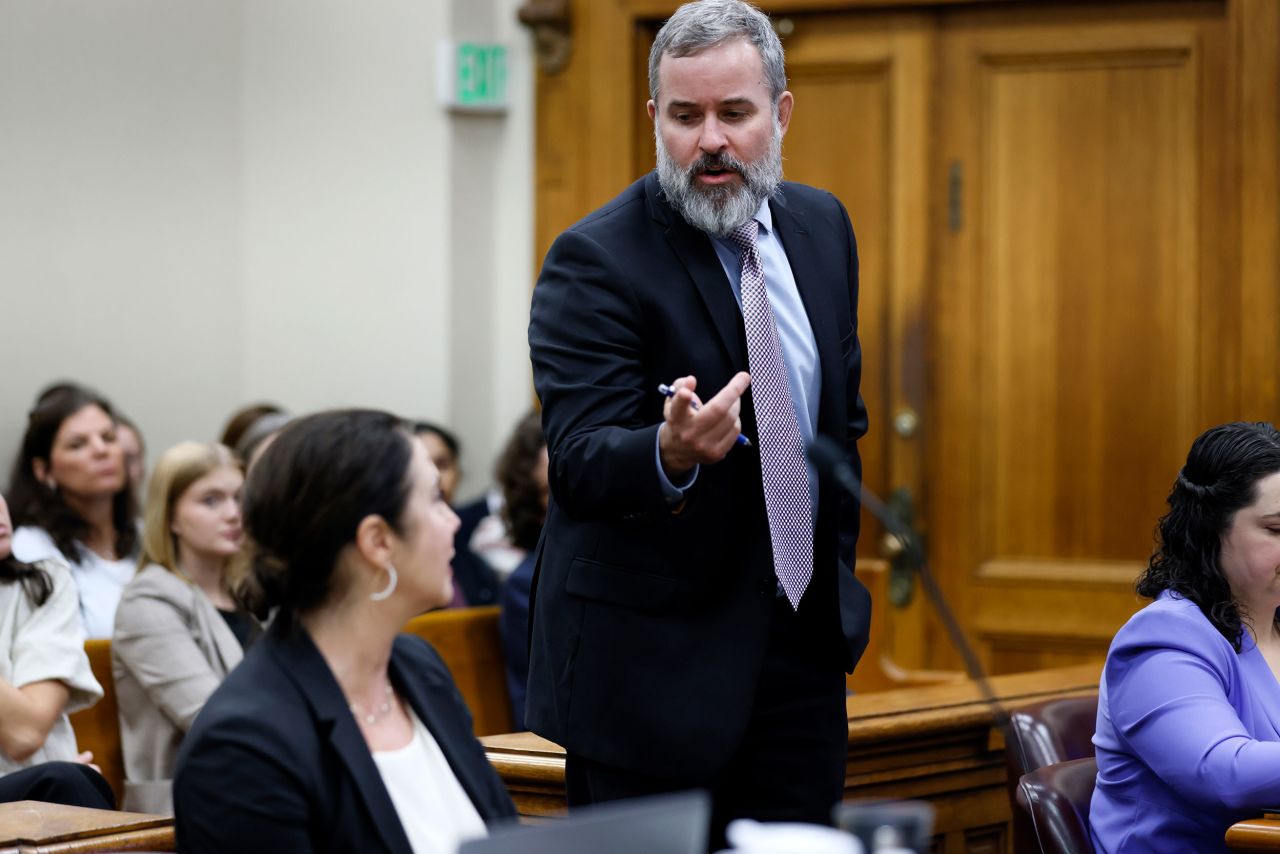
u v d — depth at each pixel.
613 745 6.64
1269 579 7.50
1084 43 16.83
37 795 8.77
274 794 5.02
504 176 18.39
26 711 9.77
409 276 18.44
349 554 5.32
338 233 18.66
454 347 18.34
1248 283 16.31
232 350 18.89
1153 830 7.23
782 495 6.72
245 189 18.89
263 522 5.29
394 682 5.71
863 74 17.44
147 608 10.90
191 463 11.18
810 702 6.97
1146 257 16.72
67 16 17.80
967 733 9.73
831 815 6.99
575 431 6.54
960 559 17.28
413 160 18.44
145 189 18.31
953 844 9.77
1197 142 16.53
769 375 6.77
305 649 5.30
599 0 17.80
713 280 6.84
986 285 17.19
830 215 7.40
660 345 6.78
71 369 17.80
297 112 18.77
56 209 17.73
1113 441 16.84
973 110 17.14
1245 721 7.41
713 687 6.64
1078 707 8.62
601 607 6.72
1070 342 16.97
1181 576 7.66
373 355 18.56
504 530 13.80
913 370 17.33
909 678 13.07
